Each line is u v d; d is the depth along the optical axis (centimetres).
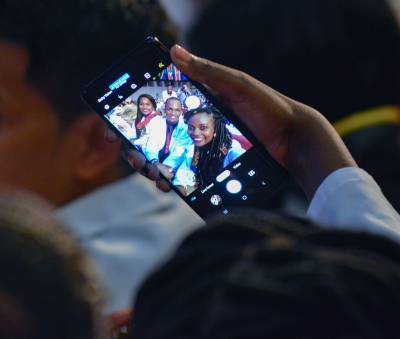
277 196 369
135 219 304
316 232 163
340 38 375
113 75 293
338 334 147
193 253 160
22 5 287
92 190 300
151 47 296
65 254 151
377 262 154
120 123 294
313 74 377
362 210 262
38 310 147
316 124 296
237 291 149
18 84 287
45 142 289
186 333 151
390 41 378
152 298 160
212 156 296
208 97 297
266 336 147
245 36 381
